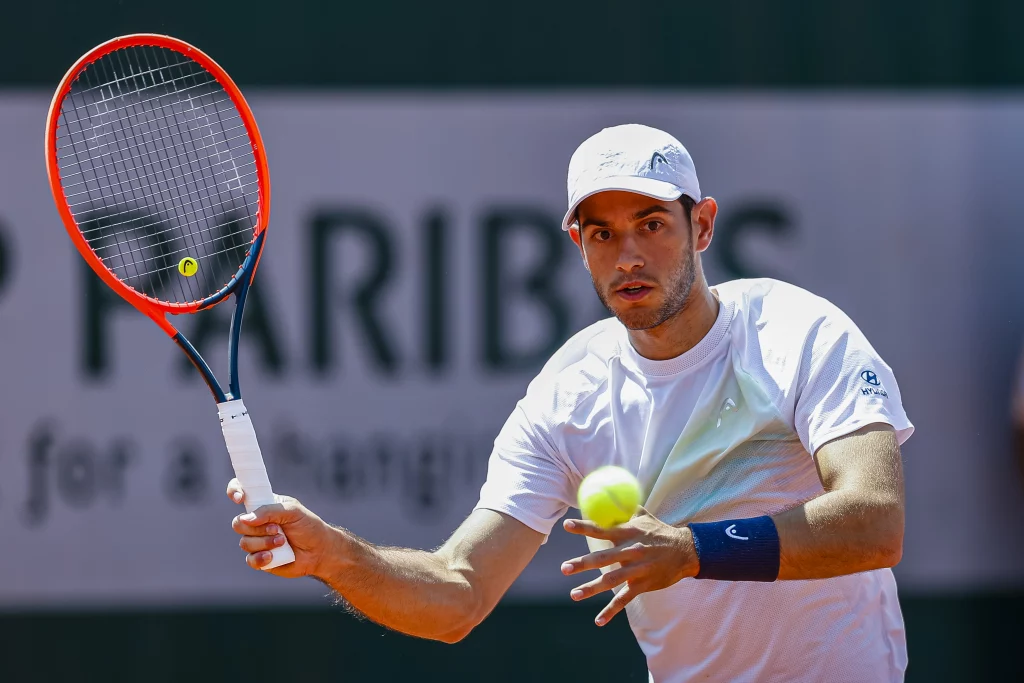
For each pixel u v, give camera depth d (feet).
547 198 52.60
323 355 52.03
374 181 52.31
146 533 51.42
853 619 26.27
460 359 52.42
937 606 51.72
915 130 52.44
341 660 52.08
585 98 52.54
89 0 51.21
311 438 51.83
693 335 26.55
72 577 51.16
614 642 52.01
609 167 25.44
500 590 27.04
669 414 26.73
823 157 52.42
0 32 51.13
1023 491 51.44
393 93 52.34
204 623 51.62
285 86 51.93
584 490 23.57
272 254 51.78
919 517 51.67
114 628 51.29
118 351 51.37
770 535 22.50
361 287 52.21
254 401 51.67
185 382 51.60
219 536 51.65
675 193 25.18
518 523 27.37
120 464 51.37
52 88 51.24
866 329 52.11
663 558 22.40
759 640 26.45
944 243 52.26
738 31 52.60
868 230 52.29
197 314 51.47
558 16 52.65
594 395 27.61
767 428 25.86
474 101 52.54
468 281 52.49
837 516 22.54
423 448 52.16
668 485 26.71
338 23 52.31
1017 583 51.47
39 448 51.16
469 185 52.49
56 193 25.82
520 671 52.01
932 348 52.01
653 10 52.75
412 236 52.39
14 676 50.80
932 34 52.75
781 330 26.18
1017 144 52.42
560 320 52.65
